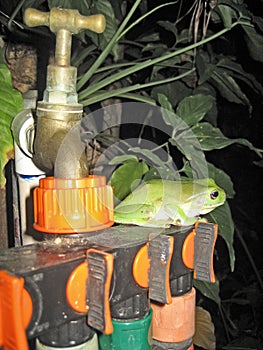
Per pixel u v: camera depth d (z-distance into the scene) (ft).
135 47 2.95
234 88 2.53
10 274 0.87
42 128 1.04
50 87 1.03
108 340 1.09
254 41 2.40
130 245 1.04
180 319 1.20
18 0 2.22
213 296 1.98
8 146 1.29
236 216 4.02
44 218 1.01
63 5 1.84
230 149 3.76
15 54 2.21
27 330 0.89
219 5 2.21
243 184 3.98
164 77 2.90
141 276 1.05
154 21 2.91
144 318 1.09
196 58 2.32
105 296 0.93
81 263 0.95
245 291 3.50
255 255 3.95
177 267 1.16
